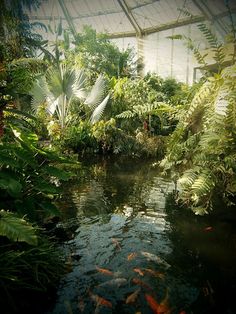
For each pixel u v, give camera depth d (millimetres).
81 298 1813
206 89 2963
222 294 1870
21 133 2574
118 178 4887
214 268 2178
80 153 7434
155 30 15305
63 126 7840
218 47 3207
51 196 2814
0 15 7031
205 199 3275
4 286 1723
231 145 2957
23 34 10969
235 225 2916
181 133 3467
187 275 2082
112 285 1950
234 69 2861
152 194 3967
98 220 3074
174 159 3631
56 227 2883
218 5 9617
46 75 7480
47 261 2039
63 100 7801
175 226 2916
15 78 4141
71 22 16594
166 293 1875
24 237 1631
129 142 7734
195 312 1698
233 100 2820
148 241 2609
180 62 14141
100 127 7828
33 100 7254
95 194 3965
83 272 2098
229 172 2990
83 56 13305
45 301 1777
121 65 14688
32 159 2363
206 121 3248
